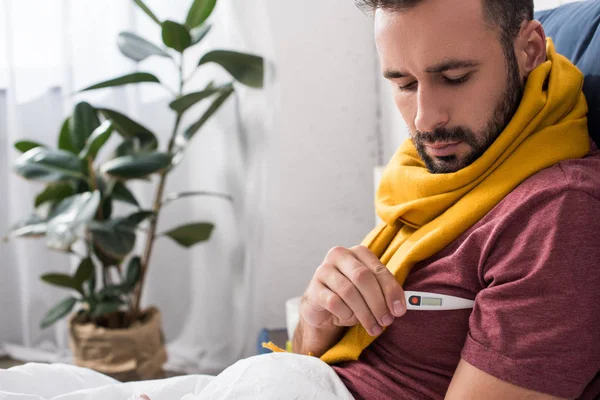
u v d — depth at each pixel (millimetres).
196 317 2262
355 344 762
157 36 2158
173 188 2246
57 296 2350
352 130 2104
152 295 2301
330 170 2115
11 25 2176
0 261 2441
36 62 2215
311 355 843
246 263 2135
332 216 2137
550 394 571
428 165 738
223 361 2211
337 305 711
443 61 646
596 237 587
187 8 2135
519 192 660
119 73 2176
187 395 778
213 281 2207
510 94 688
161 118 2213
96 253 1948
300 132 2092
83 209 1773
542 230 608
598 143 756
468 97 667
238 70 1931
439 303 689
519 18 688
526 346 580
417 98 685
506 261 626
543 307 583
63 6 2129
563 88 703
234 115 2104
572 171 638
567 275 581
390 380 717
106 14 2152
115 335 1916
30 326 2346
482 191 696
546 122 708
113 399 814
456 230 695
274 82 2045
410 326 710
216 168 2162
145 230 2012
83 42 2160
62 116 2277
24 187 2262
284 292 2154
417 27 644
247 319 2145
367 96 2092
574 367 569
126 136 1987
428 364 708
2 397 765
